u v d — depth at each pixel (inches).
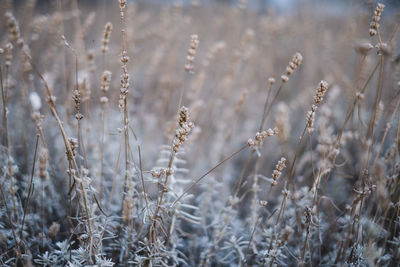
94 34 69.3
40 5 74.9
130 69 53.4
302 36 75.9
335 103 53.8
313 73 64.7
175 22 53.4
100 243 37.7
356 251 38.2
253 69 65.1
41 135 38.5
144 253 39.0
